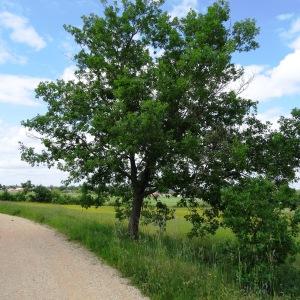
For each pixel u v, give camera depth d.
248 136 18.25
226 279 11.19
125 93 17.12
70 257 14.84
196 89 17.36
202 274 11.04
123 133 15.88
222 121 18.61
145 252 13.20
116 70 19.38
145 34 19.62
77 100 18.75
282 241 11.88
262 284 11.23
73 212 34.22
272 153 17.53
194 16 18.50
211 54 16.53
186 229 25.23
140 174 19.62
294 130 16.98
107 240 16.22
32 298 9.77
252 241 12.20
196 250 15.77
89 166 17.44
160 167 17.77
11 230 22.89
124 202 20.77
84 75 20.34
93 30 19.69
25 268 12.98
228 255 12.70
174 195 18.95
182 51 18.48
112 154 17.80
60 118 18.86
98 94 19.66
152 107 15.48
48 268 13.01
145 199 20.77
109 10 19.58
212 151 17.11
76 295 10.10
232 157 16.44
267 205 12.03
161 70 17.19
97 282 11.36
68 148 19.61
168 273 10.73
